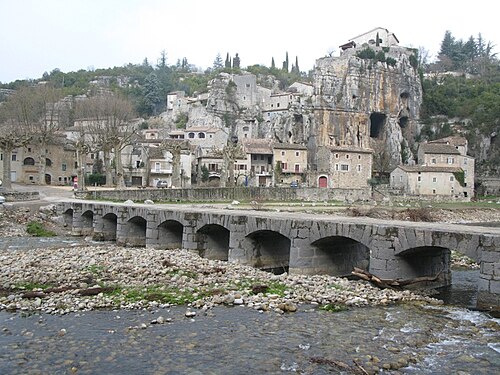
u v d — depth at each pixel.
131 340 21.30
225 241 46.19
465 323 23.50
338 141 148.12
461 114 163.12
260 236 40.50
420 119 167.38
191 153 127.56
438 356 19.48
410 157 153.38
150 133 150.12
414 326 23.05
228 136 150.75
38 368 18.50
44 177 106.69
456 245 26.83
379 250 30.23
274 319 24.12
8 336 21.80
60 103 142.88
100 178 116.06
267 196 94.81
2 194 72.25
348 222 32.53
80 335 21.92
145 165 124.06
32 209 66.88
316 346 20.53
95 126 118.56
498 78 191.00
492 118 152.75
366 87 156.88
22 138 91.88
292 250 35.25
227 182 110.56
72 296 28.03
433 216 87.88
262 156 128.75
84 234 63.28
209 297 27.81
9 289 29.70
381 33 170.88
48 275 32.28
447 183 126.12
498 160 147.00
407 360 19.03
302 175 128.75
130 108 133.88
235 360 19.16
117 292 28.84
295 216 38.69
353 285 30.39
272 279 31.94
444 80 188.38
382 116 160.75
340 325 23.19
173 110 181.88
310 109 149.50
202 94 178.25
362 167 130.25
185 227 44.31
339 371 18.09
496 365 18.64
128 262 35.81
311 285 30.28
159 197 80.88
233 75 171.75
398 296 28.19
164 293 28.56
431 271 32.53
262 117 160.38
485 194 138.75
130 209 52.69
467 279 35.44
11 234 59.41
